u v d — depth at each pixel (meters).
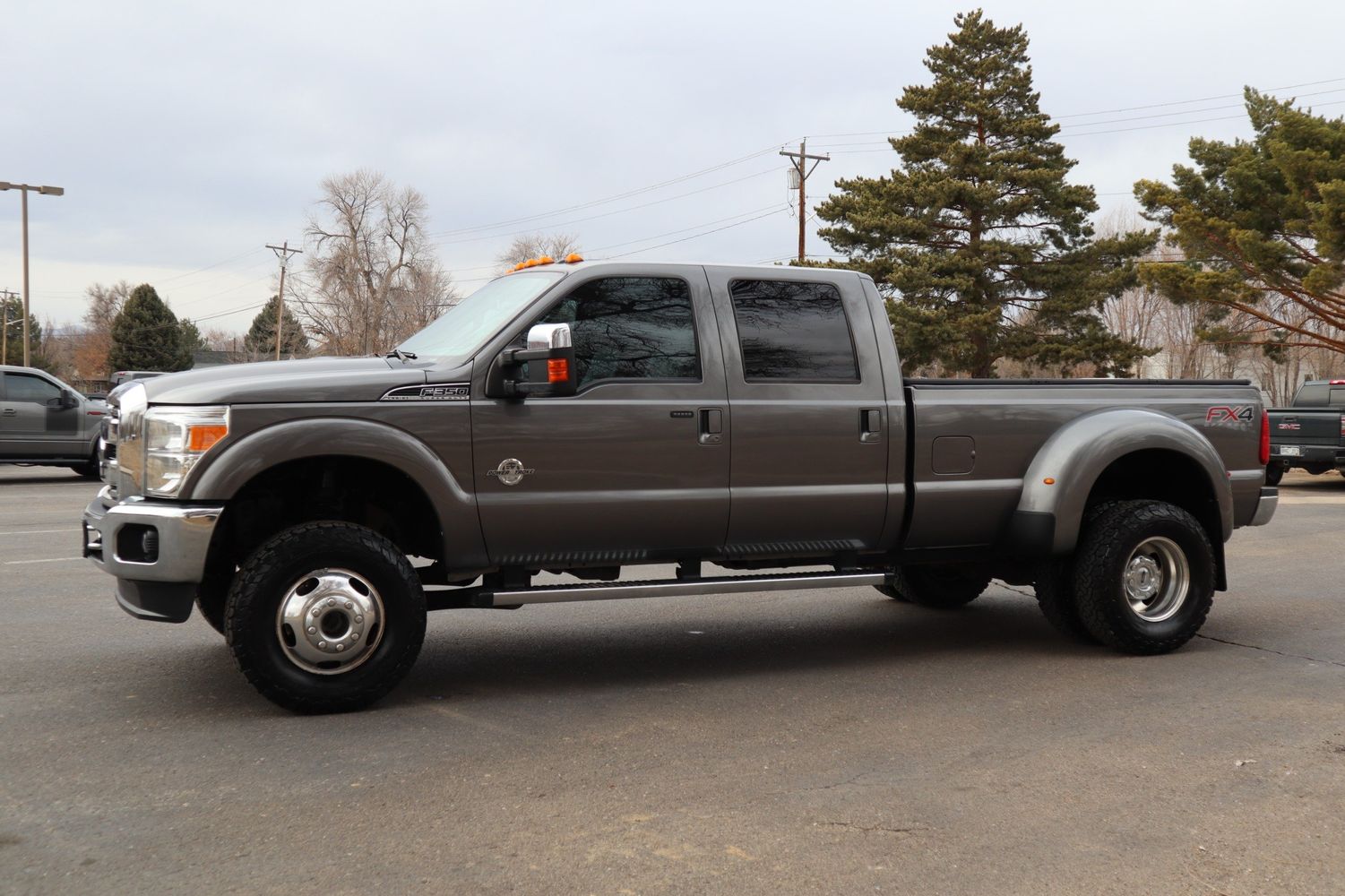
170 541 4.75
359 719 4.96
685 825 3.72
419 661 6.18
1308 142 25.14
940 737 4.75
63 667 5.85
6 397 17.30
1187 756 4.48
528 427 5.24
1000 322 36.56
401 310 75.12
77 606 7.50
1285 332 28.97
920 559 6.27
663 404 5.48
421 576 5.65
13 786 4.08
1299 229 25.28
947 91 36.47
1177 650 6.45
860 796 4.01
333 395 4.93
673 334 5.59
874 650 6.53
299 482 5.46
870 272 35.72
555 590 5.32
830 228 37.12
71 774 4.21
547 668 6.04
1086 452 6.17
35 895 3.18
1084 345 35.94
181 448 4.77
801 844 3.57
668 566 9.55
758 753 4.52
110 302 110.00
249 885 3.25
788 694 5.49
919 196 34.72
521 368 5.25
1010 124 36.22
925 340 34.31
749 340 5.74
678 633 7.02
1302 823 3.77
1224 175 27.11
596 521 5.39
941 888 3.26
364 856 3.46
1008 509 6.26
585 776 4.23
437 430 5.09
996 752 4.54
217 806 3.89
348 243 74.81
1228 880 3.32
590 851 3.51
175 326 74.69
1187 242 27.38
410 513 5.56
